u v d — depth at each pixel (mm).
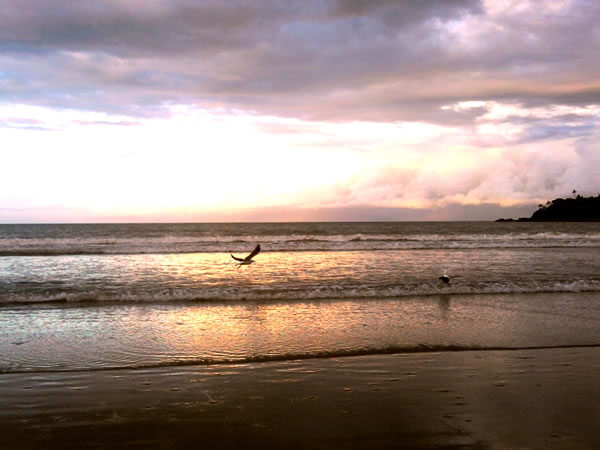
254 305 11234
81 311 10508
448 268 18375
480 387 6086
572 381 6316
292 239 38438
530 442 4617
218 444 4594
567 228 83438
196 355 7406
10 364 6949
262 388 6031
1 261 21000
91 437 4727
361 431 4855
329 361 7125
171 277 15844
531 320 9758
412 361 7121
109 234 55781
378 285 13805
